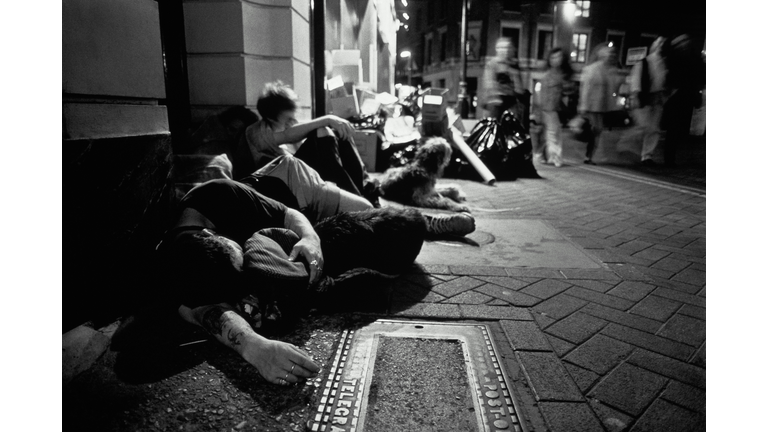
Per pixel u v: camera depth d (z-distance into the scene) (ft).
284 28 15.35
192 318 6.33
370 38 33.73
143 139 7.29
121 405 5.10
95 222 6.29
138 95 7.42
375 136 22.11
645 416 5.10
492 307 7.89
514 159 22.97
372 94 26.11
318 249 7.06
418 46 131.44
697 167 28.94
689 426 4.95
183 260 6.17
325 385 5.58
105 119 6.58
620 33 102.06
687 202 17.61
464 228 11.54
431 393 5.48
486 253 10.94
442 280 9.11
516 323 7.30
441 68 115.55
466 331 7.01
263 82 15.49
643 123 30.63
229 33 14.43
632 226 13.83
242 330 5.81
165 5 13.50
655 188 20.79
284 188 9.21
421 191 14.79
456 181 22.13
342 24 27.96
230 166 11.02
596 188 20.68
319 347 6.44
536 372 5.91
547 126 30.73
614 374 5.92
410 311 7.65
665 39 28.22
